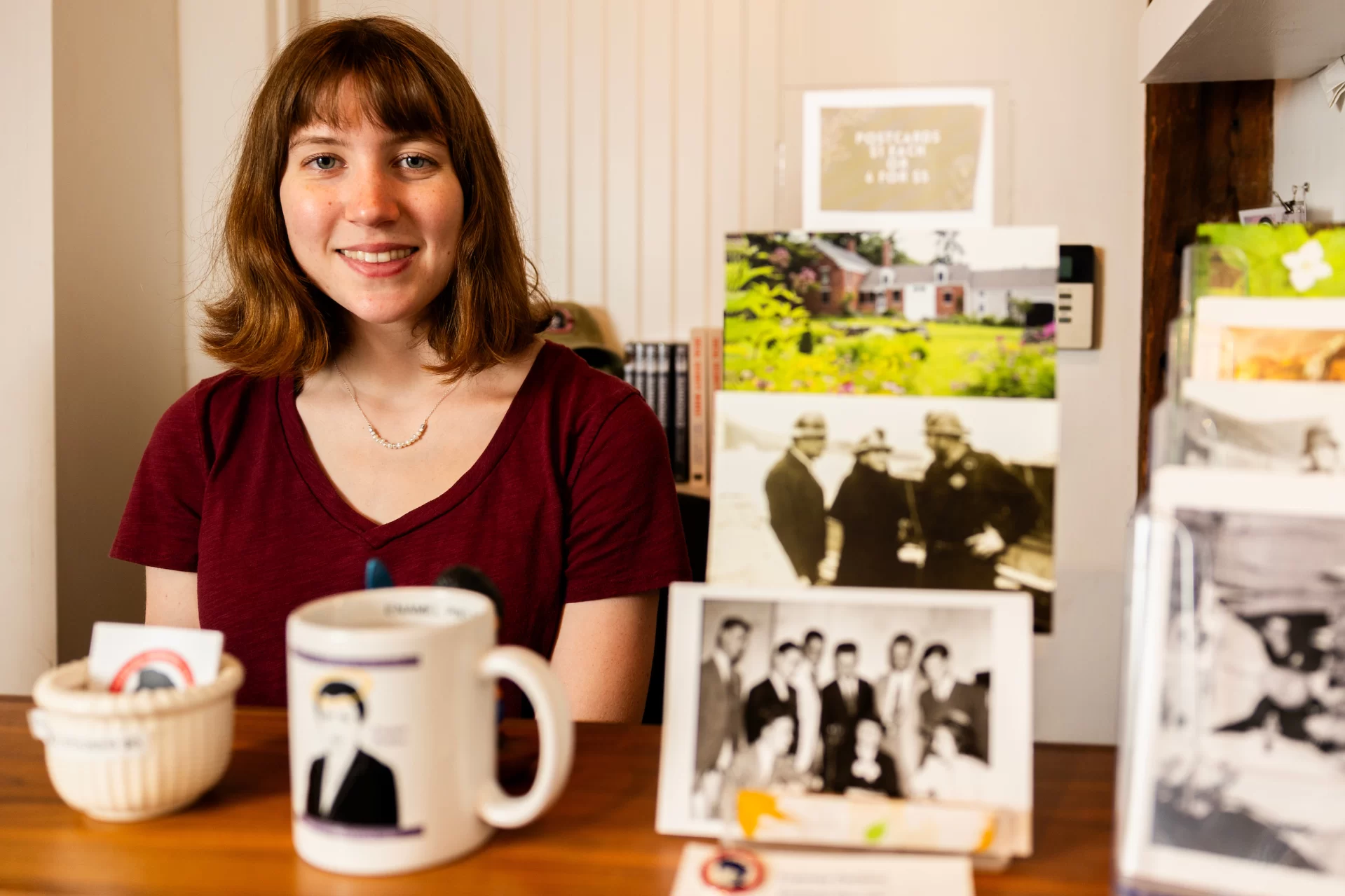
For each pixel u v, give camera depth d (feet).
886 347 1.74
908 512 1.70
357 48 3.15
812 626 1.67
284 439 3.46
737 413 1.74
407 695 1.45
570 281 7.52
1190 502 1.42
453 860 1.51
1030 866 1.53
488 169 3.44
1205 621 1.40
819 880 1.47
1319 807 1.35
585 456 3.43
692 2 7.16
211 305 3.76
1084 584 4.64
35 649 5.77
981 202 1.76
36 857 1.53
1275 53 4.29
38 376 5.74
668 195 7.34
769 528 1.73
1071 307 6.52
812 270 1.75
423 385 3.53
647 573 3.38
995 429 1.69
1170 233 5.76
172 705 1.61
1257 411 1.51
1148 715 1.41
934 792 1.59
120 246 6.31
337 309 3.51
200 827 1.63
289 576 3.30
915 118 1.76
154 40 6.65
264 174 3.29
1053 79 6.63
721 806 1.61
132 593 6.46
